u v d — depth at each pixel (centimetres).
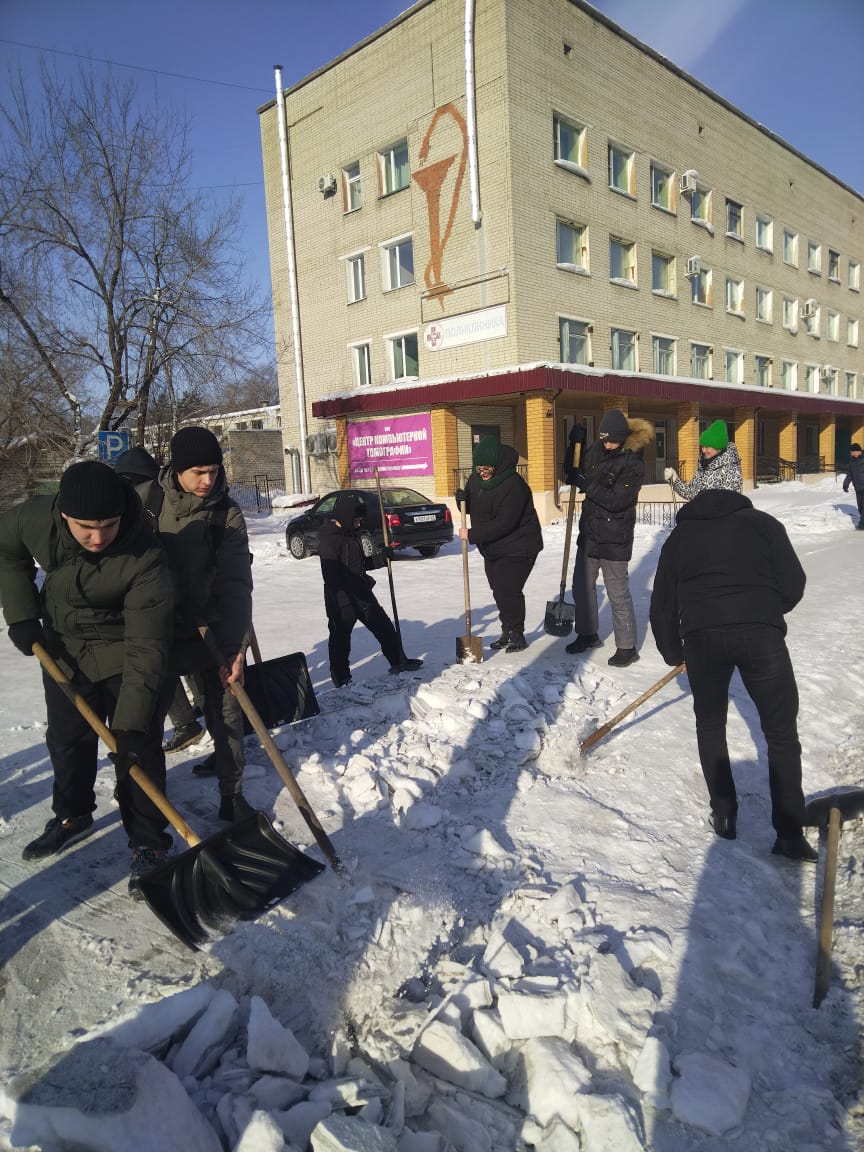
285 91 2155
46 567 274
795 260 2911
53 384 1677
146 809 281
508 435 2077
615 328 2055
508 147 1723
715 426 502
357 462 2136
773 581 309
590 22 1914
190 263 1673
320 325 2223
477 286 1830
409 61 1862
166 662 266
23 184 1578
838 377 3266
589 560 569
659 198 2236
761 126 2609
